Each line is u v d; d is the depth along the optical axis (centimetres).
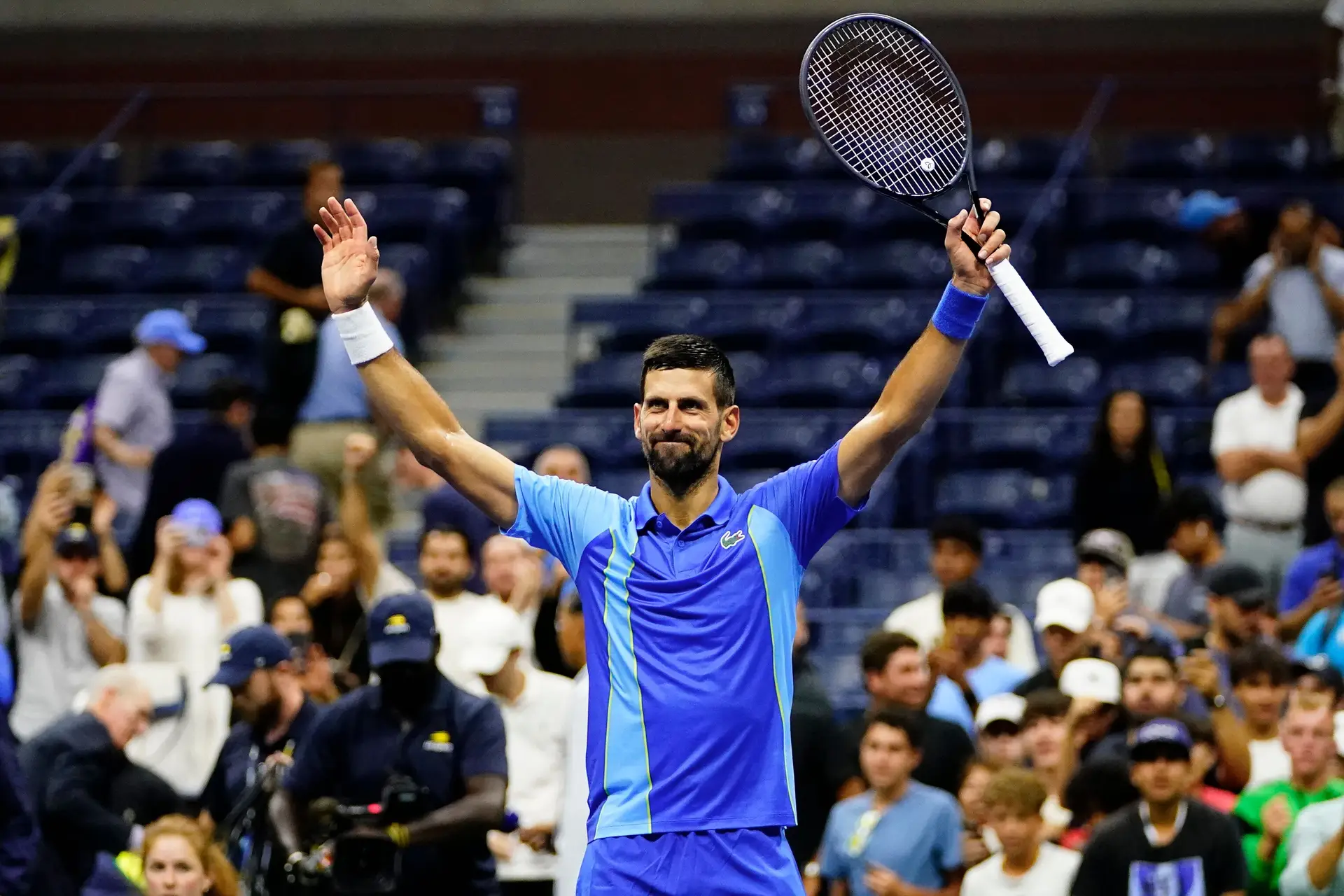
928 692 2534
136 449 3731
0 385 4544
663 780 1277
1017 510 3875
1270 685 2442
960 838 2308
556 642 2698
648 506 1338
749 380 4334
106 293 4941
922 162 1432
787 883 1278
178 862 2095
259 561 3058
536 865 2425
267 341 3519
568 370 4772
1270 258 4209
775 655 1304
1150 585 3212
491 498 1365
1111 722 2509
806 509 1334
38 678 2958
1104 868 2161
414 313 4675
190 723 2825
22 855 2089
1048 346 1338
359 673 2739
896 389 1341
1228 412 3428
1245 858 2162
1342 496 2903
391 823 1983
